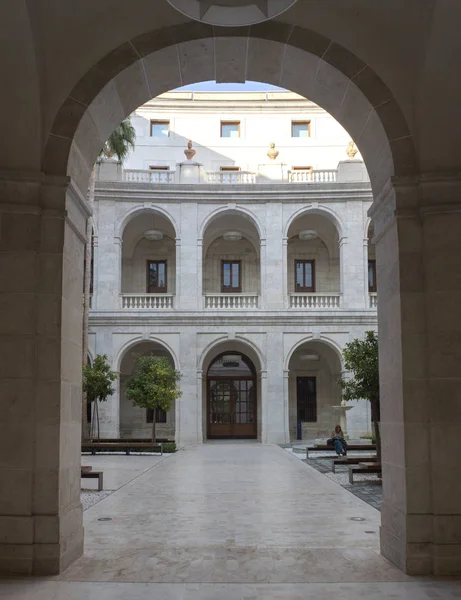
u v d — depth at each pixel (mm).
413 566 7469
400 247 7996
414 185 8062
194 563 8023
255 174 35594
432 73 7840
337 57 8266
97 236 33781
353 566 7867
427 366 7781
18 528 7492
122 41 8234
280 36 8242
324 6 8039
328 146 39781
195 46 8359
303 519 11055
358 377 17828
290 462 22156
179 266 33875
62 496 7727
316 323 33562
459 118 7969
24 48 7488
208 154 39688
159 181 35438
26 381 7707
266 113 40094
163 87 9211
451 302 7852
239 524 10578
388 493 8312
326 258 38094
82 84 8141
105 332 33219
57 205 7980
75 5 7734
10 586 7008
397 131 8172
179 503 12922
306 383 37312
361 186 34219
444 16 7387
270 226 34219
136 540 9336
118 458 24516
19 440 7625
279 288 33781
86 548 8820
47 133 8062
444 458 7598
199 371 33125
